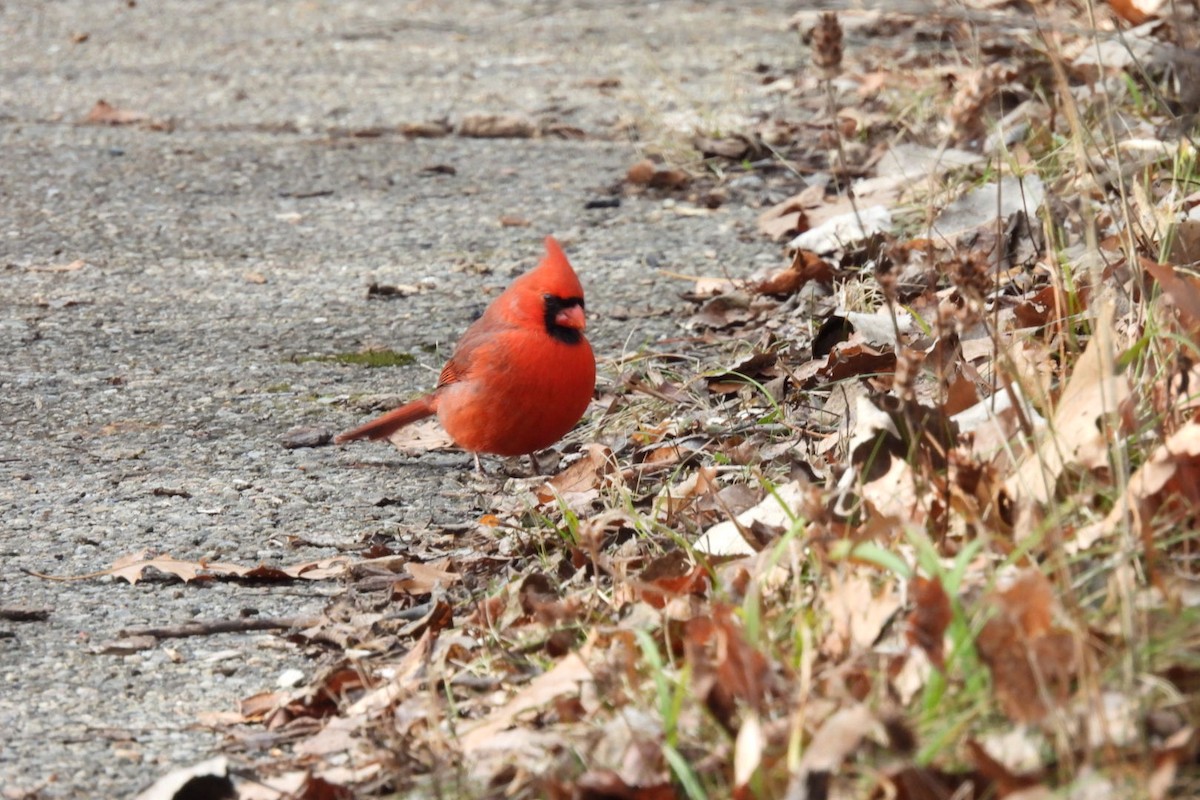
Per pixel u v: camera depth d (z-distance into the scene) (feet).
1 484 27.76
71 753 18.88
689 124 49.55
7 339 34.96
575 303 26.20
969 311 20.24
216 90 57.36
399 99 55.62
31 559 24.71
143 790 18.01
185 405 31.55
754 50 60.13
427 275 38.99
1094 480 18.84
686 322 34.86
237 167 48.06
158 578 24.11
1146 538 16.55
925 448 19.52
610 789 15.31
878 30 56.65
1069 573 16.92
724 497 23.49
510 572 23.34
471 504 27.14
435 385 32.48
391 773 17.37
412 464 29.14
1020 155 36.42
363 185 46.29
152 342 34.96
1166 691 14.75
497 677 19.67
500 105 54.29
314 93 56.75
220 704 20.24
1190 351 20.74
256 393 32.17
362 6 72.08
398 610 22.75
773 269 37.29
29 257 40.27
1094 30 25.84
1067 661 14.96
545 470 28.60
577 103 54.24
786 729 15.44
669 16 67.62
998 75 34.17
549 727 17.74
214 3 73.72
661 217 42.75
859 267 34.68
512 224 42.55
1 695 20.38
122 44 65.10
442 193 45.44
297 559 24.79
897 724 14.46
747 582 19.30
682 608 19.10
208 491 27.53
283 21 69.62
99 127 52.44
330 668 20.63
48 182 46.37
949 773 14.47
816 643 16.99
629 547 22.75
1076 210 31.12
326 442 29.91
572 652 18.88
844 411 26.32
